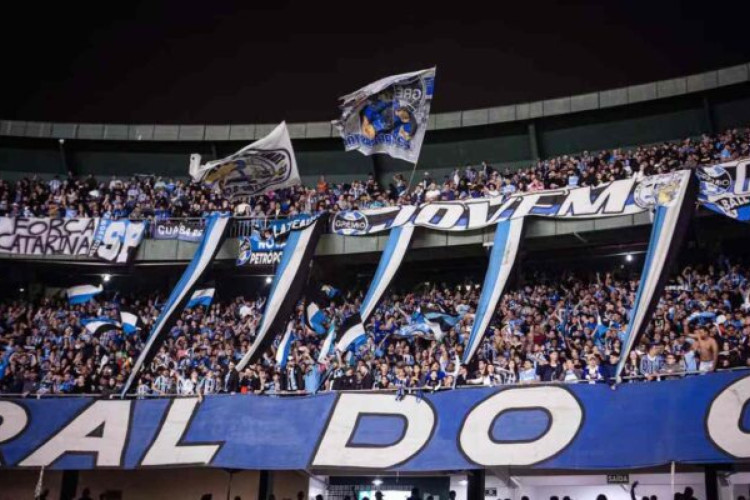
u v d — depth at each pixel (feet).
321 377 87.71
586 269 108.17
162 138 132.98
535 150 120.78
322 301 108.99
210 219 108.78
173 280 120.26
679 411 68.23
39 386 90.84
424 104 100.07
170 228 114.83
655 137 115.65
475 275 115.03
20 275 120.57
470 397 77.61
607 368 75.61
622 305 88.58
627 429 69.46
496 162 124.88
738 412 65.82
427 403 78.84
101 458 82.38
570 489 87.40
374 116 101.40
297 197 118.83
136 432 84.28
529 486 89.61
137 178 128.88
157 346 94.79
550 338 84.79
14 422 86.33
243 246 109.91
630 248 102.32
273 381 89.10
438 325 92.99
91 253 114.01
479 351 87.86
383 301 106.32
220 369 91.86
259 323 99.35
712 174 87.76
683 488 81.87
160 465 81.15
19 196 123.34
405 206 105.09
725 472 74.74
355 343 91.97
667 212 84.58
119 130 133.59
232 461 79.92
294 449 79.46
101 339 102.78
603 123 117.80
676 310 84.38
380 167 130.00
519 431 73.36
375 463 76.13
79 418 86.17
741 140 100.07
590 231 96.53
